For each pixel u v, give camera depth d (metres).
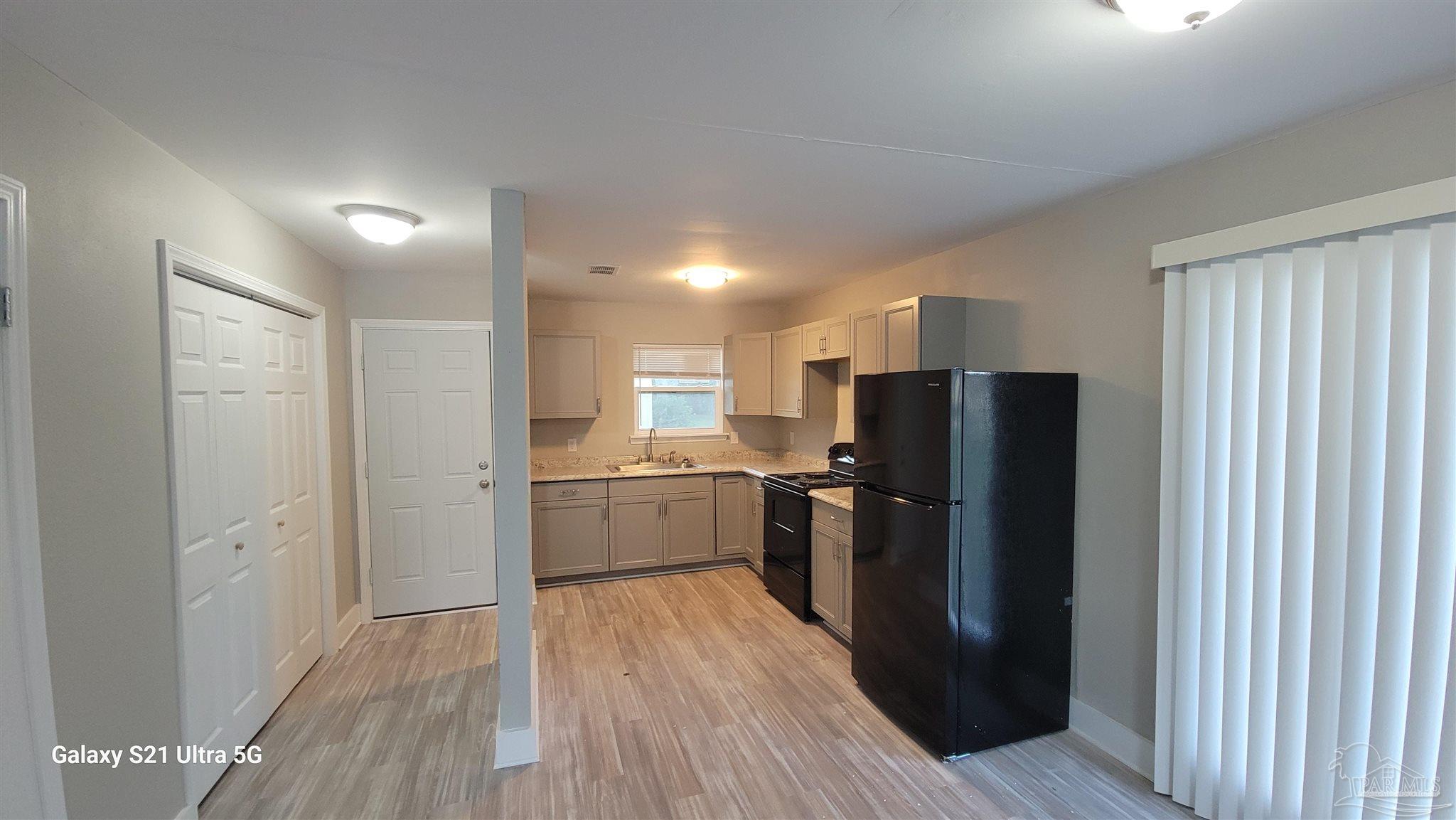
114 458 1.64
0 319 1.29
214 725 2.22
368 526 3.85
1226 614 1.98
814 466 4.91
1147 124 1.78
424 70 1.43
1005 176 2.19
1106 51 1.38
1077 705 2.56
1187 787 2.09
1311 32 1.30
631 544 4.68
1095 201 2.44
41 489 1.39
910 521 2.53
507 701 2.35
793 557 3.97
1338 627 1.72
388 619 3.91
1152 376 2.23
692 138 1.85
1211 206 2.03
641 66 1.44
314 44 1.32
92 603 1.55
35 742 1.36
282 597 2.84
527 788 2.21
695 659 3.29
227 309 2.35
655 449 5.32
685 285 4.37
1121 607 2.36
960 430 2.31
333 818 2.05
